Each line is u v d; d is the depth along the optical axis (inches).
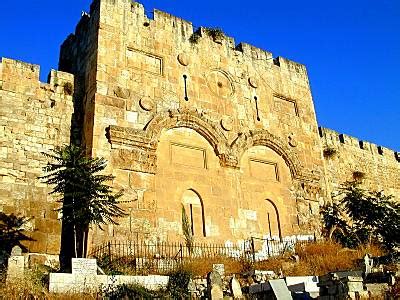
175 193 892.0
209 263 740.0
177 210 880.3
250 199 1002.1
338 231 1095.0
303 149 1170.0
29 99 860.0
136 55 962.1
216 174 970.7
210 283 546.0
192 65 1042.1
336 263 753.0
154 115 922.1
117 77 911.0
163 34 1027.3
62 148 766.5
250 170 1035.9
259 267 768.3
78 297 506.3
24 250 749.3
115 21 964.0
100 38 925.2
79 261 549.6
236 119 1061.1
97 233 763.4
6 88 843.4
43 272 605.3
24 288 506.0
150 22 1018.7
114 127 850.8
